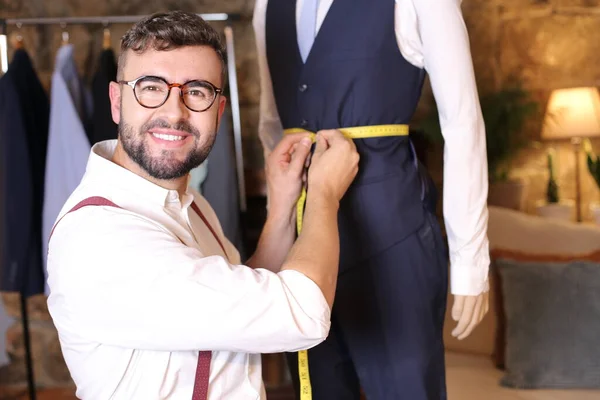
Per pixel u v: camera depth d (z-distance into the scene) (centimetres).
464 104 145
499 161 341
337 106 153
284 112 166
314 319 119
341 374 164
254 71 360
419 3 144
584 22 370
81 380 124
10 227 280
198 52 127
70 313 118
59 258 119
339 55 151
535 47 370
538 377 240
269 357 350
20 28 356
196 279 115
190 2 359
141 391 121
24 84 289
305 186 159
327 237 130
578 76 372
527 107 338
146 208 129
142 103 126
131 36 128
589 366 239
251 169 351
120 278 115
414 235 154
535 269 254
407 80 153
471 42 370
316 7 155
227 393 128
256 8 173
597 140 374
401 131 156
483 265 150
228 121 318
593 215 354
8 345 366
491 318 271
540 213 353
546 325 245
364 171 153
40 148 297
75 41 358
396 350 153
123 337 117
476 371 256
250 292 116
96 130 291
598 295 247
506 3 368
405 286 152
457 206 148
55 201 283
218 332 115
